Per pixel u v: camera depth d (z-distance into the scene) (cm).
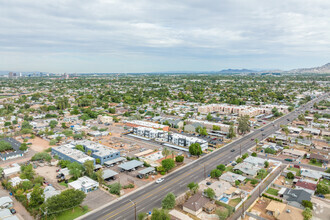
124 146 18700
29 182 11506
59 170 13750
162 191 11581
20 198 10456
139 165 14325
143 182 12538
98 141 19825
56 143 18988
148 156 16100
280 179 12988
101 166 14225
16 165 14250
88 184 11669
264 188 11875
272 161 15575
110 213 9731
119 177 13125
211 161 15550
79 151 15700
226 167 14575
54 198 9525
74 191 10019
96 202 10569
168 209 9925
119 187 11212
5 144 16712
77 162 13862
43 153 15362
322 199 10969
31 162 15062
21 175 12556
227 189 11300
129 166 13975
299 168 14562
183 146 18662
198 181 12612
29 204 9812
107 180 12700
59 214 9562
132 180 12681
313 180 12762
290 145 18888
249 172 13338
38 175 13125
